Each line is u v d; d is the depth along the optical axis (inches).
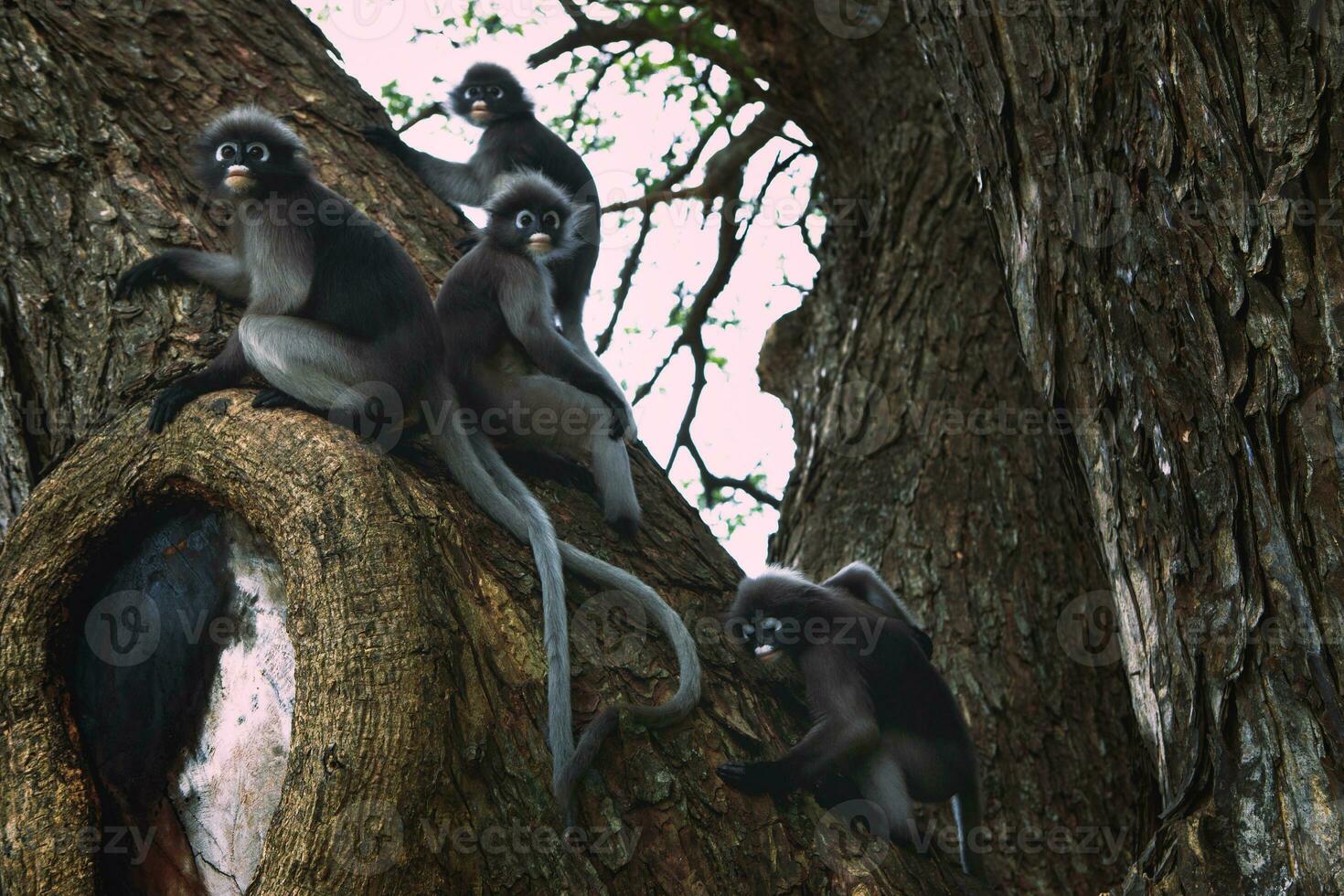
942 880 184.2
